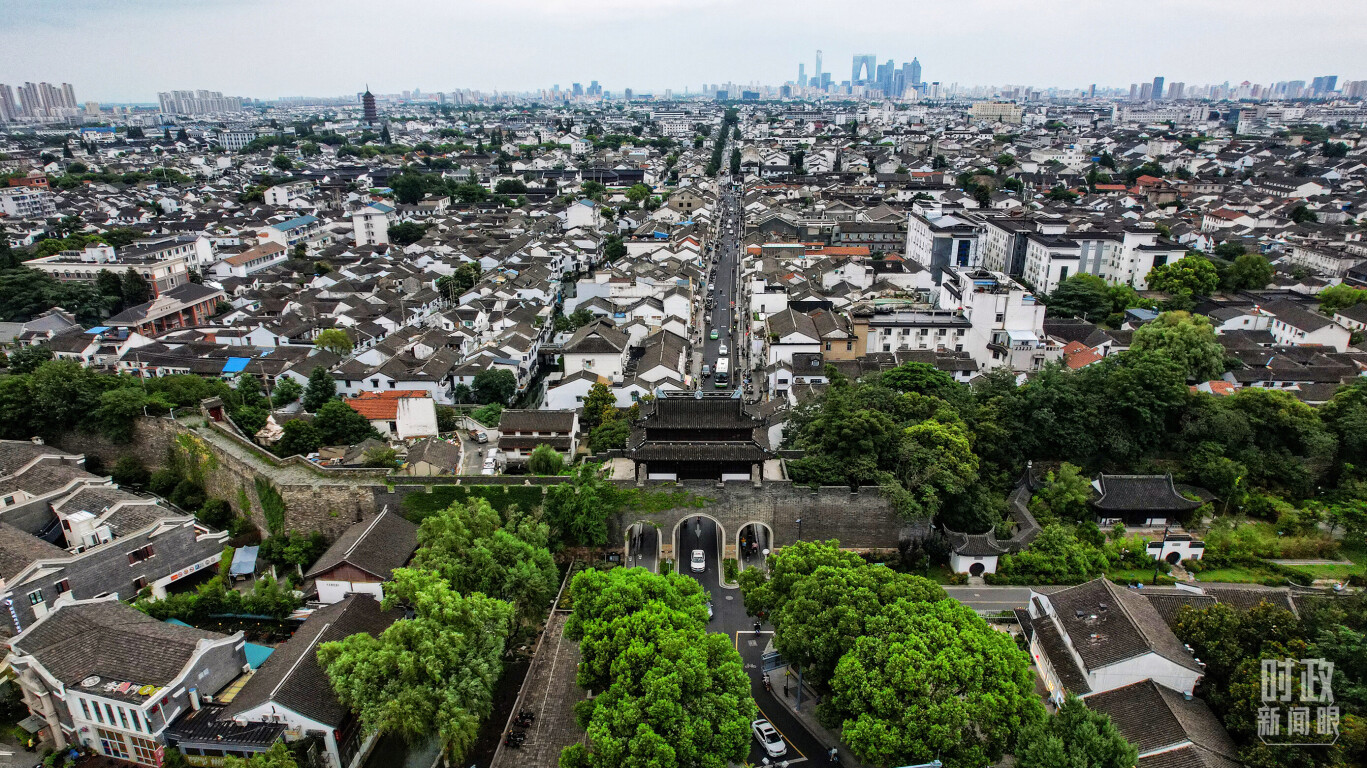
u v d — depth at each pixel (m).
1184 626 58.69
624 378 124.06
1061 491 84.44
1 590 61.53
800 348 124.12
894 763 46.38
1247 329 132.25
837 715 52.22
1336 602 57.22
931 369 99.62
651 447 80.31
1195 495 85.56
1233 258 177.62
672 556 79.88
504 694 60.94
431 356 126.75
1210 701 54.00
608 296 165.88
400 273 175.62
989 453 91.00
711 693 48.38
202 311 159.62
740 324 162.75
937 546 80.06
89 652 54.66
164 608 66.94
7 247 172.38
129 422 94.44
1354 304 139.88
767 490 79.19
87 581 67.56
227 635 64.62
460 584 63.62
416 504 80.31
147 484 92.56
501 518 79.56
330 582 70.00
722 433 81.38
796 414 93.94
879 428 80.81
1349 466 88.19
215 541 79.06
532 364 138.00
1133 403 90.25
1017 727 48.16
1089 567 75.62
